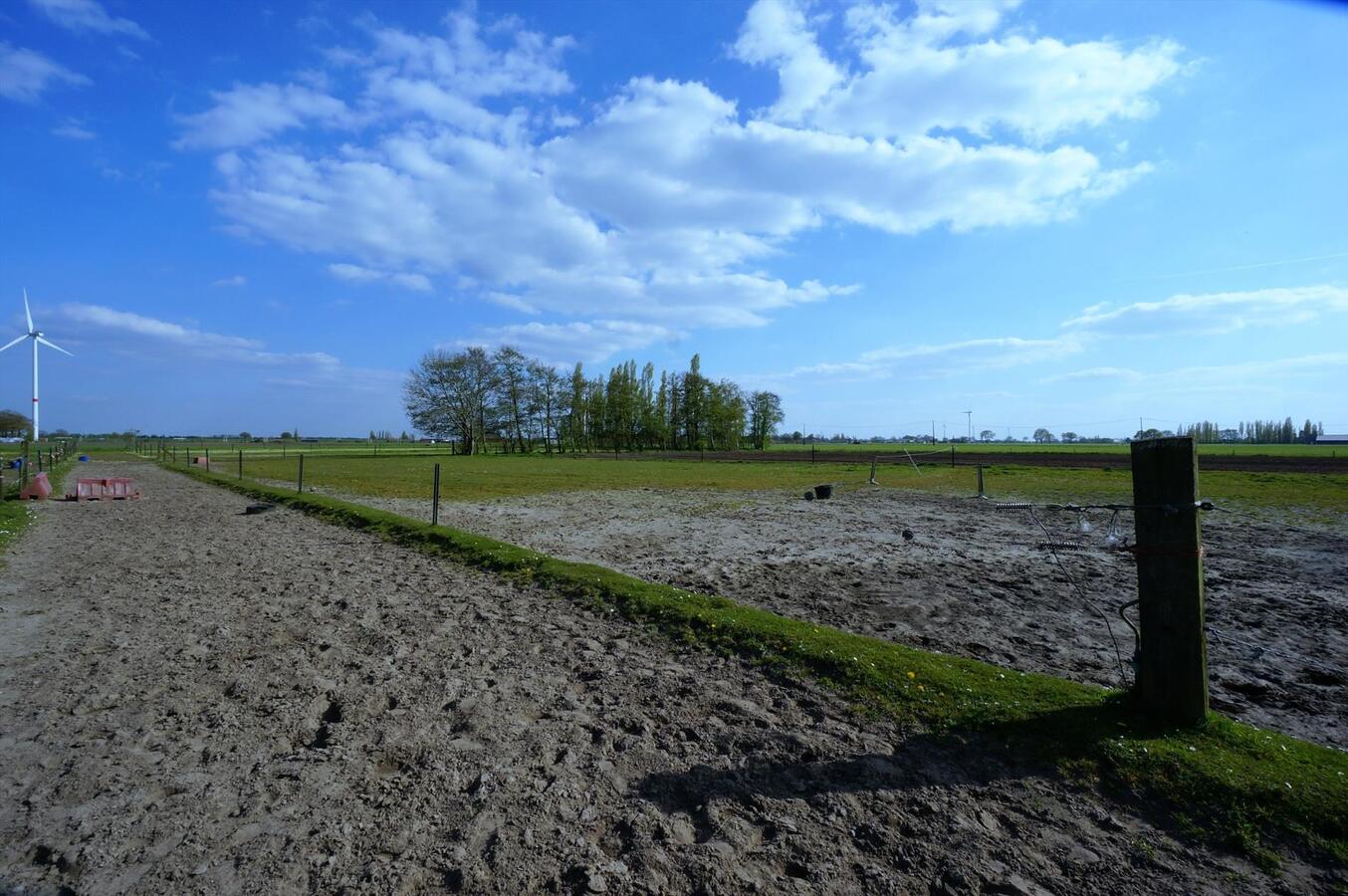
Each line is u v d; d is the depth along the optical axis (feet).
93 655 22.48
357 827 12.35
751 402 363.15
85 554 43.11
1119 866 11.25
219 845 11.76
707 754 15.39
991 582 35.81
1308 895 10.50
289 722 17.20
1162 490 15.14
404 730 16.69
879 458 206.59
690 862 11.32
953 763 14.69
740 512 71.92
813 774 14.35
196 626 26.14
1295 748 14.23
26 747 15.60
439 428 308.60
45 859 11.35
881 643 22.26
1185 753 13.88
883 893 10.61
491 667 21.54
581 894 10.52
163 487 105.91
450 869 11.14
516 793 13.60
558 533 55.98
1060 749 14.66
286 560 41.24
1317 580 36.50
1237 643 25.52
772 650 22.08
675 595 29.09
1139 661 15.80
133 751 15.43
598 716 17.57
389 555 43.19
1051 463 162.30
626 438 351.46
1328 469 126.00
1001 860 11.40
